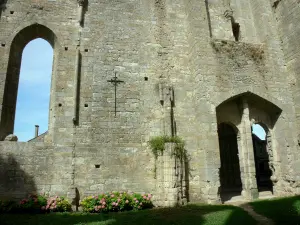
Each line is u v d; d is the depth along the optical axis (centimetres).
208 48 1630
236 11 1986
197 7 1731
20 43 1577
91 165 1387
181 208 1245
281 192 1612
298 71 1661
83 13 1634
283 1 1814
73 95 1466
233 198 1583
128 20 1697
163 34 1723
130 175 1416
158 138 1452
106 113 1480
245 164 1591
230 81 1598
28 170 1325
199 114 1522
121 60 1598
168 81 1622
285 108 1659
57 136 1391
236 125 1670
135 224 941
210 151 1440
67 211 1255
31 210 1213
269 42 1781
